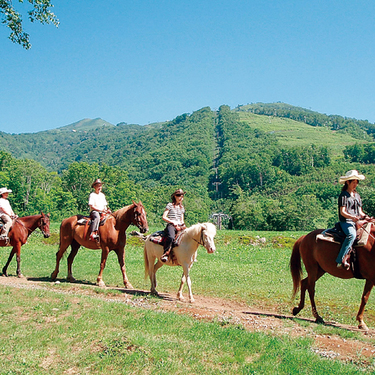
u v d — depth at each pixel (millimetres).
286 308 10961
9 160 79062
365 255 8586
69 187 88688
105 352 6324
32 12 11859
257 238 27719
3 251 21078
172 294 11992
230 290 13047
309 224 67562
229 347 6727
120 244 12555
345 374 5867
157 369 5816
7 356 6168
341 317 10102
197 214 106188
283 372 5902
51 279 13398
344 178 8758
